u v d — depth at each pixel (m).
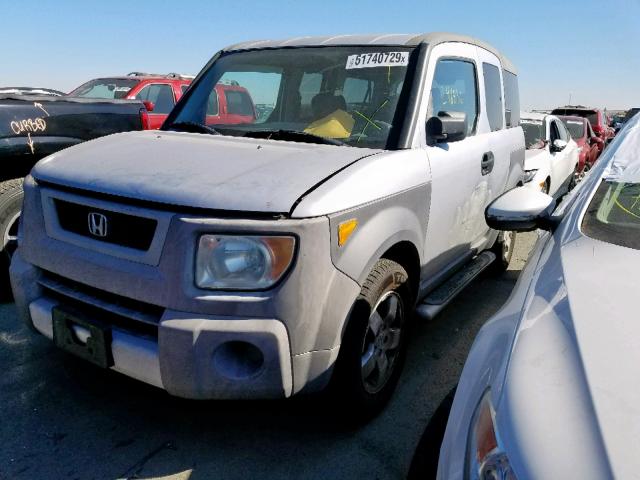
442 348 3.49
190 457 2.33
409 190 2.58
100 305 2.18
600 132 14.55
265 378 2.00
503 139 4.09
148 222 2.06
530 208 2.29
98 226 2.20
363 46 3.20
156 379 2.05
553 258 1.87
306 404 2.75
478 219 3.73
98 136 4.28
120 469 2.24
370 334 2.51
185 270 1.95
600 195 2.21
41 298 2.45
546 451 1.09
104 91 8.82
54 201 2.39
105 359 2.15
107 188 2.18
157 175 2.20
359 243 2.20
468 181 3.35
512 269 5.29
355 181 2.21
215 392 2.00
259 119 3.32
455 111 3.21
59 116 3.99
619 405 1.14
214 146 2.60
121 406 2.66
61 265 2.29
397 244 2.61
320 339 2.08
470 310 4.16
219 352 1.98
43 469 2.22
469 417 1.38
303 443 2.45
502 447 1.17
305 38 3.54
